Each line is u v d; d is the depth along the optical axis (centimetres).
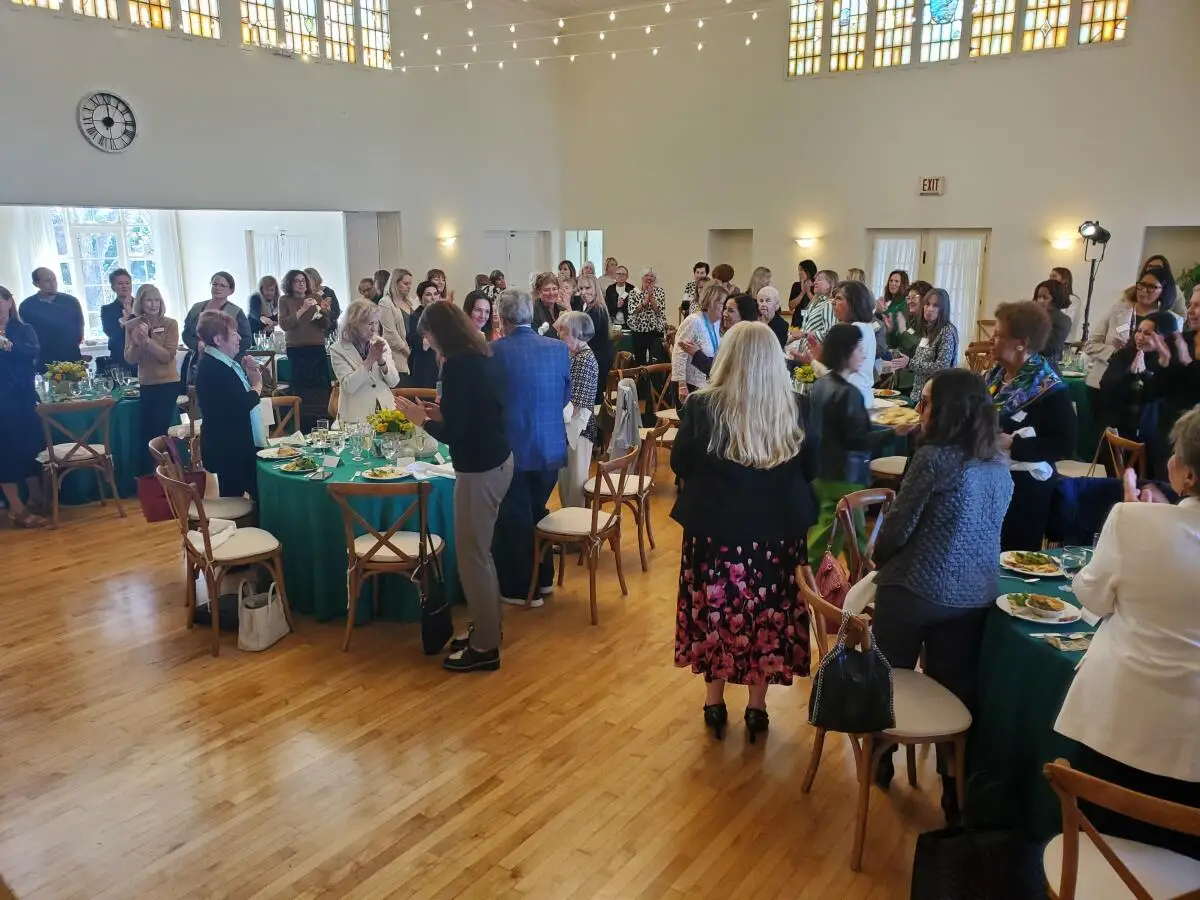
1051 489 328
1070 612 236
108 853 253
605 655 377
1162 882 172
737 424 272
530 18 1225
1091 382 579
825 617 240
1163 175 916
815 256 1138
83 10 764
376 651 381
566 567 480
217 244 1176
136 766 295
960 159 1024
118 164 798
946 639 254
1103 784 155
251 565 427
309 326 701
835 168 1105
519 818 269
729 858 251
